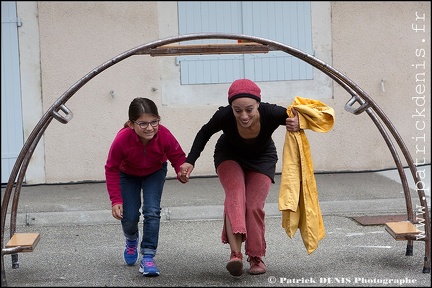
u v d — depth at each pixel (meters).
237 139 5.09
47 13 9.00
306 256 5.80
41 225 7.27
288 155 5.15
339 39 9.34
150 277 5.22
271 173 5.21
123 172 5.34
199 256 5.87
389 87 9.44
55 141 9.12
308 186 5.15
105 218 7.41
